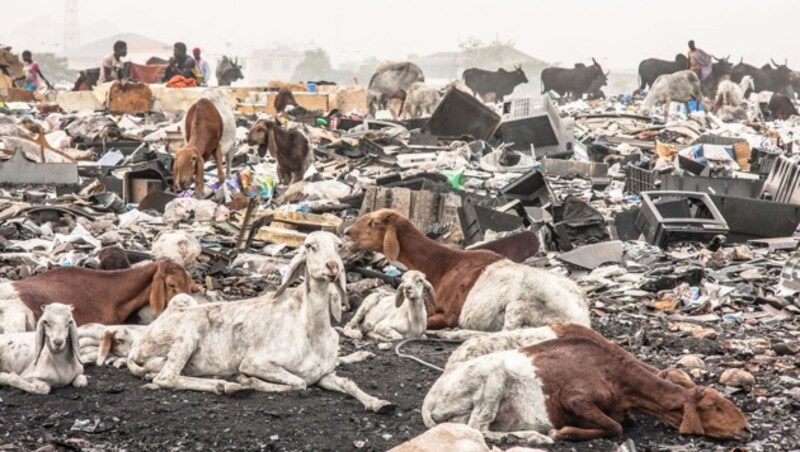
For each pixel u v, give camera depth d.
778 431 7.68
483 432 7.36
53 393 8.34
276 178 21.09
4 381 8.38
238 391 8.22
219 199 18.73
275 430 7.59
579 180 23.36
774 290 12.69
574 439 7.33
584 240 15.59
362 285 12.35
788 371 9.31
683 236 15.42
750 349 10.08
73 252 13.73
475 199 16.75
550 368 7.47
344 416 7.92
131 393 8.34
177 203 16.95
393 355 9.77
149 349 8.73
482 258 10.72
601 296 12.45
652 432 7.54
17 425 7.64
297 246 14.60
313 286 8.42
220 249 14.48
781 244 15.52
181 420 7.76
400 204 15.48
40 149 20.97
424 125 32.03
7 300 9.38
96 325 9.34
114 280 10.02
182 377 8.46
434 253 10.91
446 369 8.04
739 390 8.67
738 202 16.23
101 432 7.55
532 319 10.01
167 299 9.88
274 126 20.72
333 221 15.27
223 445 7.34
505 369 7.48
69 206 16.70
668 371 7.94
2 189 18.61
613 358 7.59
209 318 8.66
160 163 19.88
